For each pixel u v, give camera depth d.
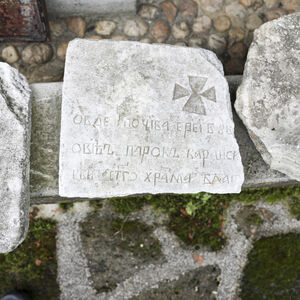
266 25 1.99
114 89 1.86
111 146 1.82
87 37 2.69
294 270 2.73
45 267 2.56
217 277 2.68
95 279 2.59
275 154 1.93
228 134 1.94
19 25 2.42
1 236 1.67
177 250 2.65
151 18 2.74
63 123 1.79
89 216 2.60
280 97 1.91
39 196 1.99
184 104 1.92
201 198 2.61
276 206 2.76
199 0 2.76
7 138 1.74
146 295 2.61
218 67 2.02
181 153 1.88
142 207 2.63
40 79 2.63
